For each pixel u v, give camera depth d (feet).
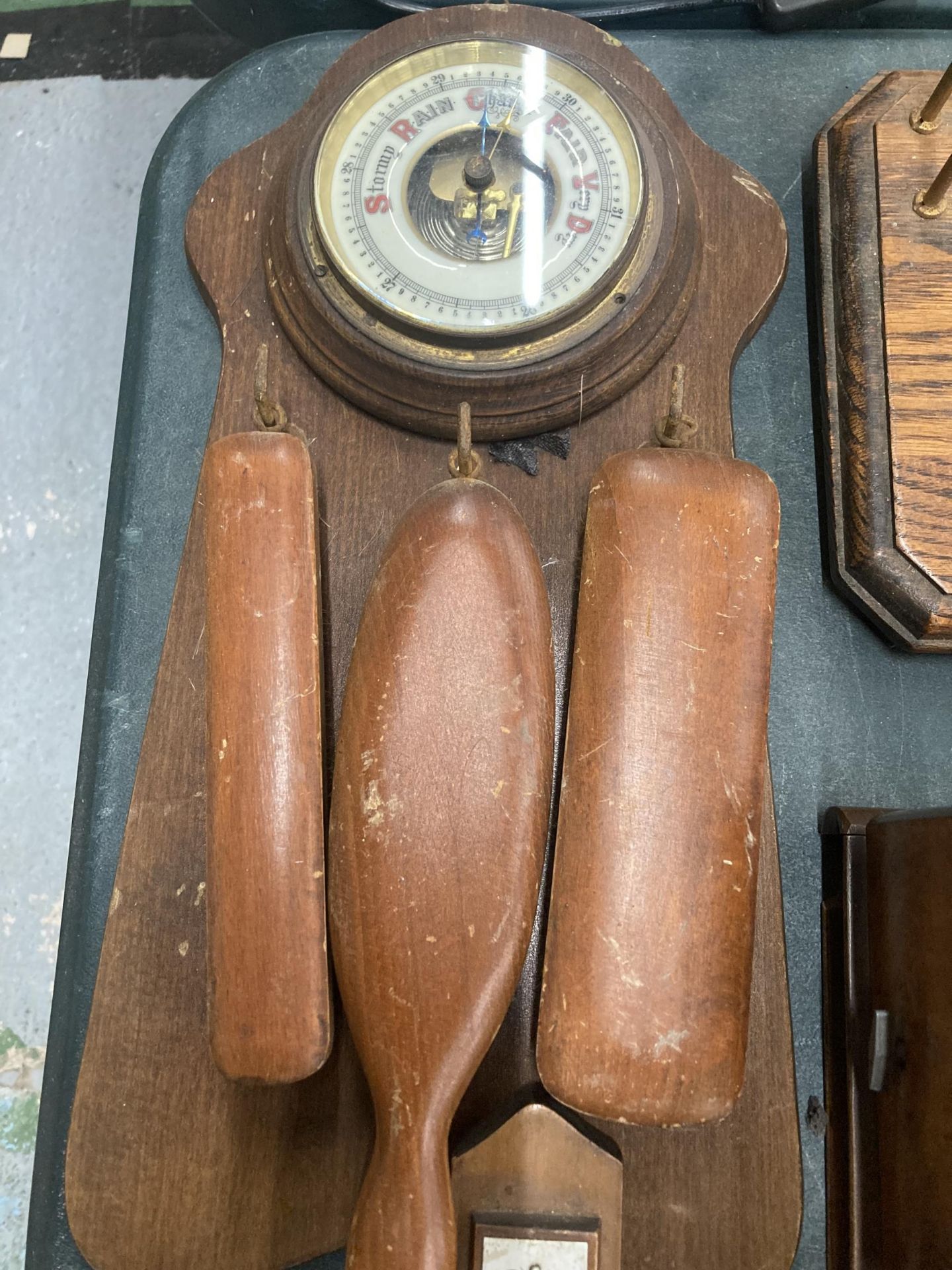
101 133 3.25
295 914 1.61
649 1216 1.81
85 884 1.98
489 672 1.65
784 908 1.99
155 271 2.23
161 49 3.23
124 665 2.05
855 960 1.87
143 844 1.89
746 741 1.65
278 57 2.36
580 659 1.70
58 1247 1.84
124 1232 1.78
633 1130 1.83
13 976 3.13
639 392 2.00
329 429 2.00
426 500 1.76
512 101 2.02
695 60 2.36
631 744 1.62
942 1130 1.56
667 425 1.82
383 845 1.59
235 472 1.77
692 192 2.09
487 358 1.88
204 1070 1.82
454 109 2.02
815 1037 1.94
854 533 2.01
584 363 1.90
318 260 1.95
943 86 2.06
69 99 3.26
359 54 2.21
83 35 3.23
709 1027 1.55
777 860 1.89
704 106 2.33
